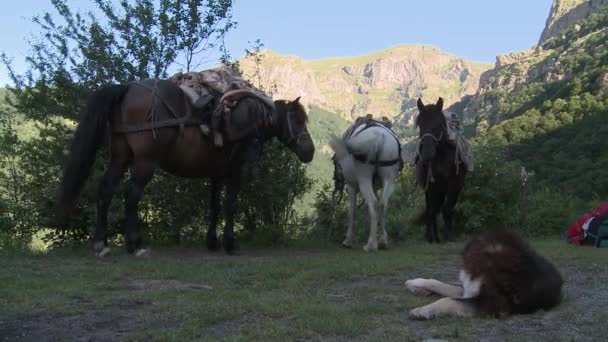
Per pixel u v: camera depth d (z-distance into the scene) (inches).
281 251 382.9
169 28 434.0
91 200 399.5
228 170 354.0
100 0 431.5
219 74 347.3
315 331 154.9
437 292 204.8
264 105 355.3
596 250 360.8
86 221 416.2
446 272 269.7
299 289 215.6
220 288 217.5
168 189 414.3
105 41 427.5
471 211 541.6
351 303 191.0
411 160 420.5
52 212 416.2
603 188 1603.1
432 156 386.6
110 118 308.8
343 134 399.5
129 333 154.9
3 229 429.4
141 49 431.5
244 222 452.1
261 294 204.4
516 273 177.0
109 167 316.8
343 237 479.8
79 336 152.6
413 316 168.6
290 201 462.9
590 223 406.9
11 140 423.8
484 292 175.2
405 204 617.3
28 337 151.6
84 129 293.6
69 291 205.9
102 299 194.2
